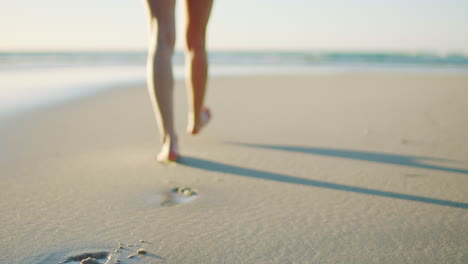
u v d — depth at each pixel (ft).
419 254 3.40
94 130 9.10
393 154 6.87
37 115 11.09
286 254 3.40
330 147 7.39
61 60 54.03
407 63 59.93
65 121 10.28
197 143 7.69
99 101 14.51
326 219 4.13
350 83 23.63
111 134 8.65
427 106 13.12
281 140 8.00
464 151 7.05
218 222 4.05
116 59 60.54
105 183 5.26
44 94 16.03
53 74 28.91
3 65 37.47
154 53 5.67
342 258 3.34
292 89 19.48
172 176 5.58
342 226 3.96
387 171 5.86
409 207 4.45
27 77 25.20
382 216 4.20
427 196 4.80
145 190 5.00
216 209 4.40
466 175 5.63
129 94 17.08
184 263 3.25
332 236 3.74
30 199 4.67
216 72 37.17
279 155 6.79
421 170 5.90
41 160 6.42
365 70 44.62
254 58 70.64
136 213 4.27
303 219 4.13
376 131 8.98
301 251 3.45
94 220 4.08
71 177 5.52
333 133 8.73
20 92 16.47
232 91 18.34
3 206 4.44
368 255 3.38
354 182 5.36
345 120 10.45
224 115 11.21
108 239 3.65
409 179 5.47
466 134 8.56
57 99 14.60
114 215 4.22
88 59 58.80
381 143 7.75
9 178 5.47
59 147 7.35
